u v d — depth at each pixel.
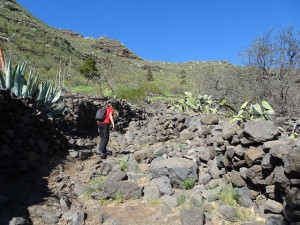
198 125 8.62
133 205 4.95
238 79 15.38
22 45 43.12
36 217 4.43
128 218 4.54
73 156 6.96
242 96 14.17
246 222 4.13
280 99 11.82
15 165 5.71
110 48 97.69
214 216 4.35
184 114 9.30
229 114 11.55
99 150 7.52
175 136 8.91
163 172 5.52
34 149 6.28
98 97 12.15
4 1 72.50
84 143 8.48
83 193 5.38
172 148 7.29
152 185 5.30
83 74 34.59
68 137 8.34
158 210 4.72
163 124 9.45
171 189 5.12
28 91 7.82
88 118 11.04
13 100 6.20
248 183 4.61
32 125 6.55
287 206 3.65
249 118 7.07
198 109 11.45
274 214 4.00
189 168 5.36
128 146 9.18
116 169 6.34
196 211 4.24
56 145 7.10
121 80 42.72
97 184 5.57
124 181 5.44
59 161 6.64
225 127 5.46
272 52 13.47
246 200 4.46
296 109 10.98
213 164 5.46
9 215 4.31
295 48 12.63
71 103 10.01
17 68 7.70
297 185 3.64
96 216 4.64
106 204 5.04
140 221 4.43
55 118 8.65
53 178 5.83
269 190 4.14
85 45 88.38
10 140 5.84
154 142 8.96
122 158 7.22
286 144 4.11
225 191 4.75
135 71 71.00
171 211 4.63
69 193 5.37
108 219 4.51
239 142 4.91
